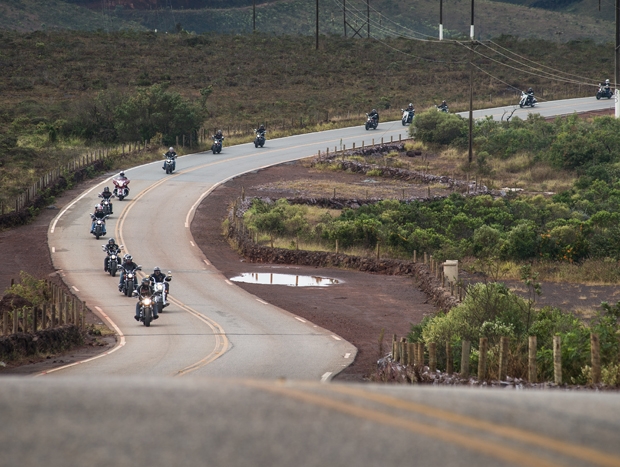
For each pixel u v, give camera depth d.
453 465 8.65
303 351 37.19
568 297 49.00
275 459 8.86
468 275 59.22
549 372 26.30
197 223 83.12
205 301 52.53
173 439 9.48
